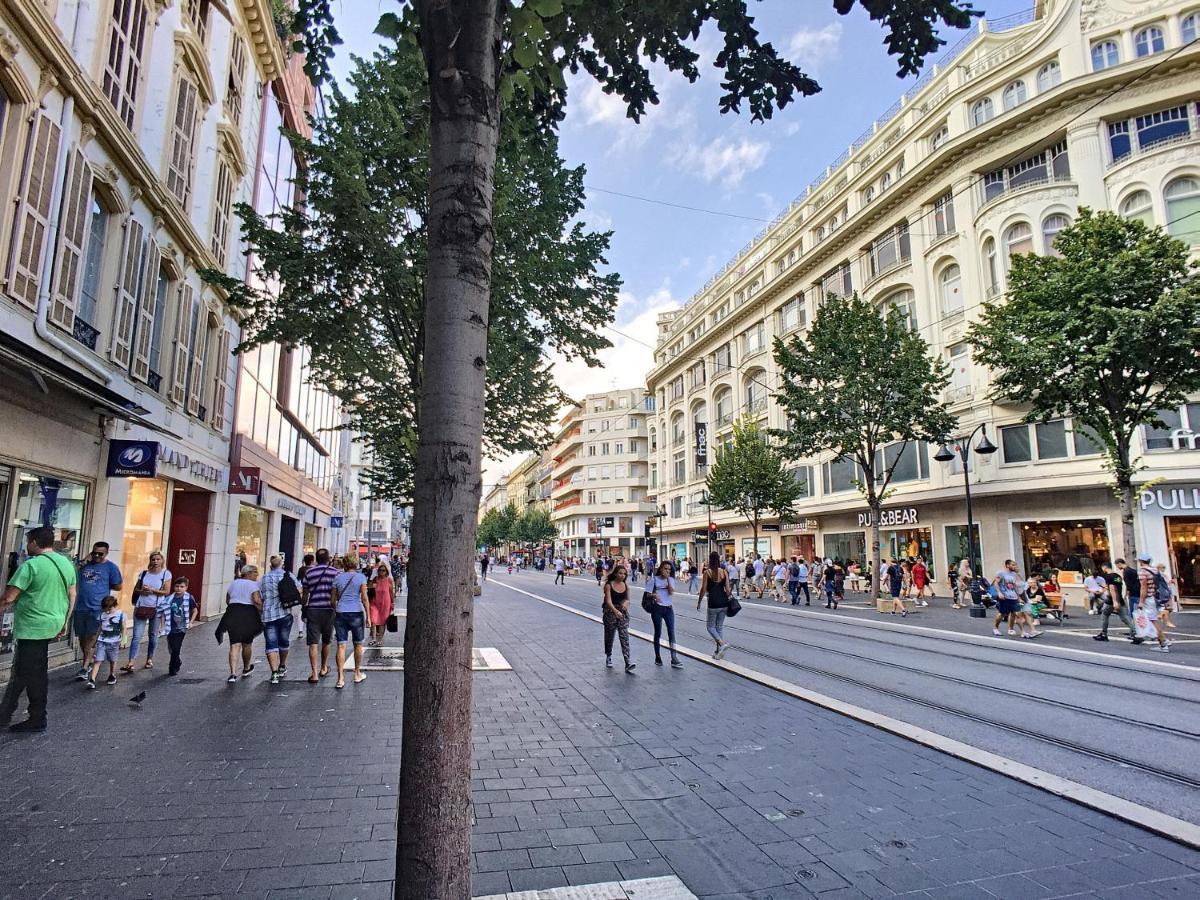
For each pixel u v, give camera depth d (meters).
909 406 21.73
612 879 3.49
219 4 13.77
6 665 7.95
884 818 4.30
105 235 10.52
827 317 23.77
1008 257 23.89
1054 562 22.62
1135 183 21.19
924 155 29.75
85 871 3.46
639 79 4.29
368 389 10.07
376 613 12.29
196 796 4.55
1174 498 19.72
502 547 109.25
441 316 2.13
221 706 7.20
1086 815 4.35
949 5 3.60
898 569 19.81
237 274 16.70
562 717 6.81
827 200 37.03
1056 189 22.81
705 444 43.47
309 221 8.10
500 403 10.25
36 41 7.95
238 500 17.77
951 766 5.32
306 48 4.02
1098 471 21.06
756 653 11.30
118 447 10.35
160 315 13.00
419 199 7.77
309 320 8.20
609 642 9.85
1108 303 15.02
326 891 3.29
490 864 3.65
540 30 2.60
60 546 8.34
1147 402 15.98
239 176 16.97
